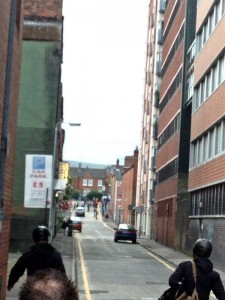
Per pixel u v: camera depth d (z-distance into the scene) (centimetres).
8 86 1034
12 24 1049
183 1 4512
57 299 204
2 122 1021
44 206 1961
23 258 769
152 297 1591
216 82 3044
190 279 662
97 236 5953
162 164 5397
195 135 3606
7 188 1141
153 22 7350
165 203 4959
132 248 4222
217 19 3084
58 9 3008
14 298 1341
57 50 2989
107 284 1886
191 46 4034
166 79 5456
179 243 3991
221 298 667
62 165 4741
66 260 2794
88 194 16888
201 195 3369
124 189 10319
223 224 2714
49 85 2977
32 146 2920
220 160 2841
